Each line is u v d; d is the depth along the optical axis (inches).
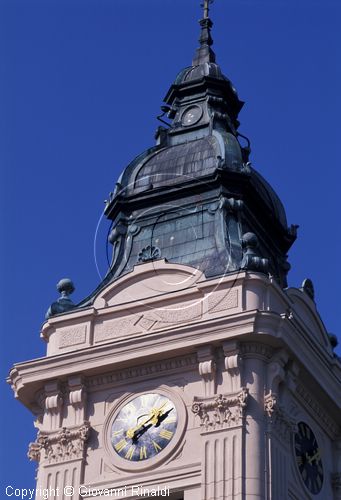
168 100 3321.9
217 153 3122.5
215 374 2812.5
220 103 3267.7
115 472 2810.0
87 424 2864.2
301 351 2851.9
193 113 3250.5
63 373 2896.2
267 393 2787.9
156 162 3159.5
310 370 2874.0
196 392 2822.3
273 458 2738.7
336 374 2974.9
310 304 3031.5
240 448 2726.4
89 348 2896.2
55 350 2947.8
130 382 2883.9
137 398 2864.2
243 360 2807.6
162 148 3201.3
